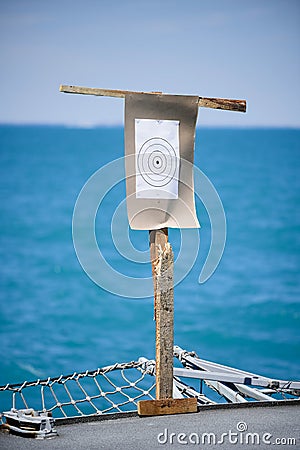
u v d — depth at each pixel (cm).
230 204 12825
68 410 4016
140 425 1205
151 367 1509
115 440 1130
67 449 1089
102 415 1248
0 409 4175
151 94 1270
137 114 1270
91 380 4500
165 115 1277
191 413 1275
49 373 6669
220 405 1305
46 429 1155
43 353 7175
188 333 7700
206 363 1580
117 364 1539
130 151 1271
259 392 1448
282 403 1335
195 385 3425
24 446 1101
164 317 1260
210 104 1295
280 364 6662
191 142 1290
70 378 1459
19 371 6688
